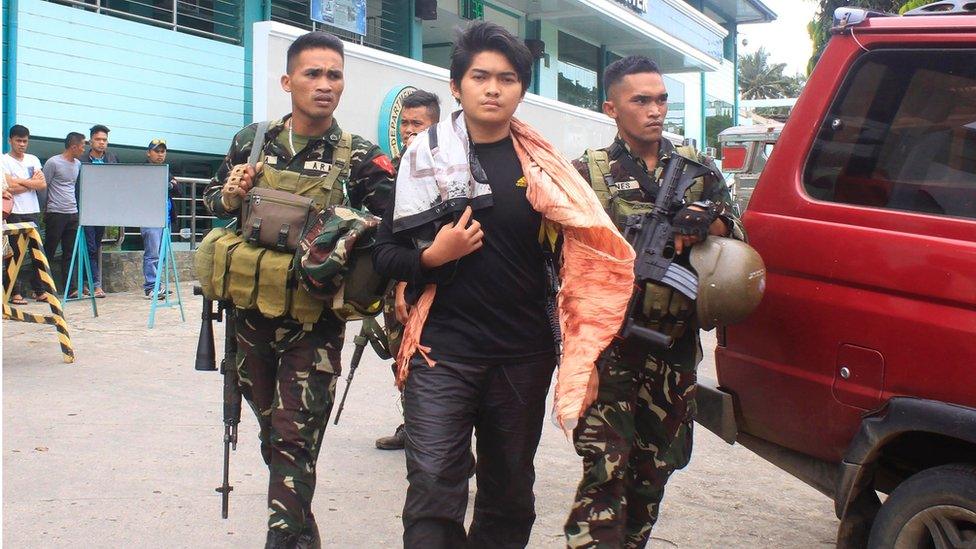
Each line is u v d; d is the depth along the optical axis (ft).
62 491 14.43
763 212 11.66
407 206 9.25
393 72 49.93
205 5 46.21
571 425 9.07
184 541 12.70
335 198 11.08
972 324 9.57
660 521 14.49
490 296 9.35
